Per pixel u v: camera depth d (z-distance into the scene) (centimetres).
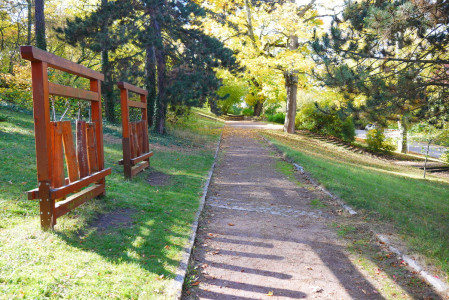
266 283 433
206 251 521
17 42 2308
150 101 1873
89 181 574
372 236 607
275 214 742
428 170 2267
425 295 411
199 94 1661
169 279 393
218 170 1234
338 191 907
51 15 2391
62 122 508
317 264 495
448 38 709
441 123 858
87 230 495
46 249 405
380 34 728
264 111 5769
